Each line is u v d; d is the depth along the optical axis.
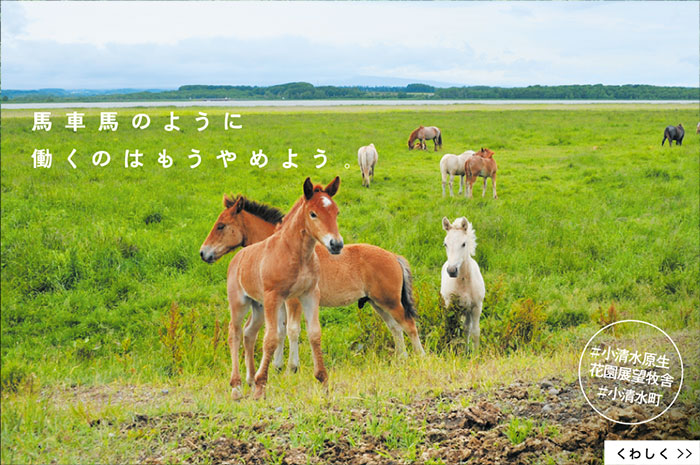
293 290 5.14
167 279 9.23
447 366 5.74
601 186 15.93
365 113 47.69
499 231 11.55
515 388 4.96
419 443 4.20
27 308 8.17
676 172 17.33
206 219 12.06
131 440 4.33
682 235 11.20
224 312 8.30
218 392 5.58
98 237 10.19
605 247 10.78
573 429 4.26
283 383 5.62
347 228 11.87
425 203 14.17
